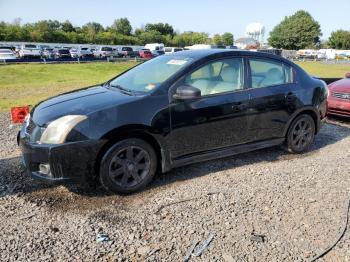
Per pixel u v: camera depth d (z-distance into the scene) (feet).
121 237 10.84
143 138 13.75
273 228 11.42
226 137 15.64
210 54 15.57
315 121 18.83
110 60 150.30
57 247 10.31
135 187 13.69
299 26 367.25
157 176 15.34
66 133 12.38
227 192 13.83
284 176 15.48
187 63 15.01
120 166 13.37
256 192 13.87
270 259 9.94
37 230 11.14
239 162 17.17
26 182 14.49
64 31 333.42
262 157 17.97
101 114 12.85
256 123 16.40
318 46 383.65
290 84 17.57
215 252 10.19
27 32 292.61
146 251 10.19
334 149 19.60
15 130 22.45
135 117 13.25
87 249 10.24
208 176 15.40
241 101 15.72
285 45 377.71
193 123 14.52
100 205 12.77
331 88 26.00
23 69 105.09
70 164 12.50
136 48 233.76
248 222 11.72
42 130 12.75
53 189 13.93
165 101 13.94
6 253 9.99
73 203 12.89
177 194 13.66
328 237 11.00
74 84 61.72
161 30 399.65
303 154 18.63
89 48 202.59
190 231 11.16
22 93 48.11
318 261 9.93
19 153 17.90
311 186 14.51
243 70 16.15
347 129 24.14
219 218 11.93
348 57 246.47
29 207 12.53
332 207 12.82
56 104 14.06
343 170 16.29
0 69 102.42
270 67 17.11
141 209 12.50
